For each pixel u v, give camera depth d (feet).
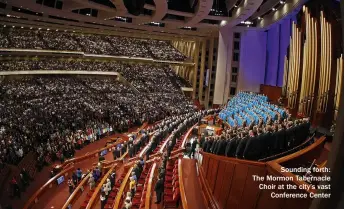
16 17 109.19
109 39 156.04
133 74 145.07
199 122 76.64
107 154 72.33
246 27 117.29
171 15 112.98
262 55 116.57
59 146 68.23
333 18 52.21
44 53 125.18
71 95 108.17
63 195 49.73
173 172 38.88
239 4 93.56
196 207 26.04
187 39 146.92
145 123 100.12
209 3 82.74
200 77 144.36
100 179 50.21
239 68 119.44
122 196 36.76
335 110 46.62
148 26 126.00
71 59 141.38
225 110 78.13
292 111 69.67
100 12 110.22
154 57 154.92
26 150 61.00
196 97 150.82
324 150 28.02
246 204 20.40
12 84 103.55
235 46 121.90
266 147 24.93
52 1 91.20
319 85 53.67
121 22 118.93
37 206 45.19
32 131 68.13
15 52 115.24
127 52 151.84
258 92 117.50
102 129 86.89
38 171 59.52
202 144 41.50
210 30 128.47
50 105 90.84
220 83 124.36
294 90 72.28
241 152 25.70
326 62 51.44
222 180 26.16
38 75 122.31
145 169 44.24
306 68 62.75
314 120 52.60
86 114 92.27
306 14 65.00
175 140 56.80
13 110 77.66
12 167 52.21
